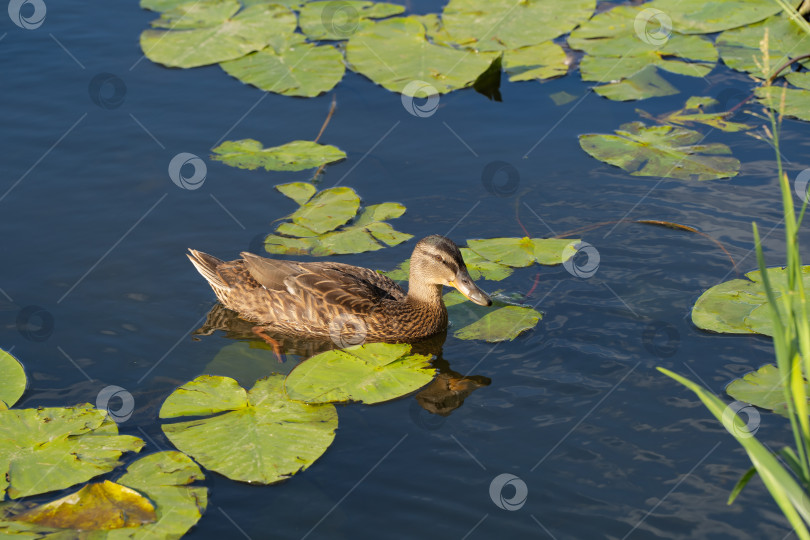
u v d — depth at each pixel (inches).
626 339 344.5
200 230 415.8
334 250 401.1
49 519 254.5
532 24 577.3
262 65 540.1
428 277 363.6
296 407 310.2
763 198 425.1
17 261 393.1
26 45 562.9
